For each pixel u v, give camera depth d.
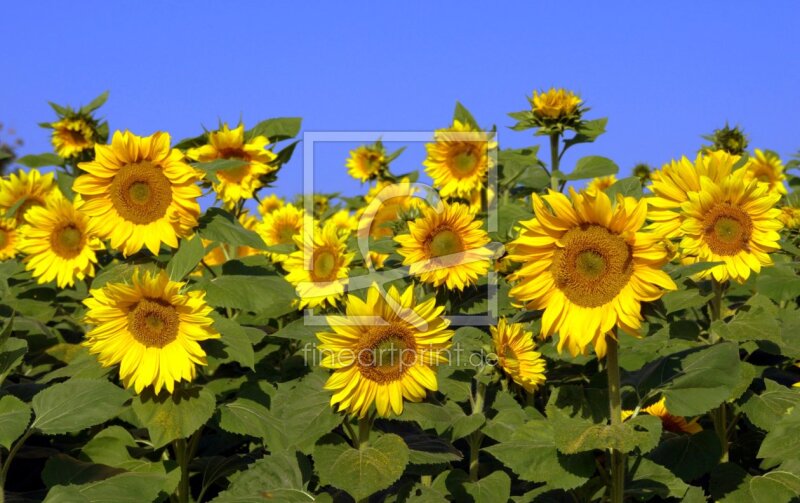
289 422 2.33
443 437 2.55
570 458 2.33
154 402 2.50
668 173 2.61
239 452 2.93
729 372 2.32
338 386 2.29
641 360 2.59
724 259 2.56
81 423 2.44
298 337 2.53
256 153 3.13
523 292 2.27
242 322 3.05
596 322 2.24
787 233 3.20
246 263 3.24
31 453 2.64
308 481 2.48
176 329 2.48
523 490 2.70
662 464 2.58
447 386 2.57
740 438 2.79
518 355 2.60
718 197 2.55
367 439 2.34
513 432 2.45
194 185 2.79
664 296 2.66
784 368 2.91
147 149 2.77
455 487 2.52
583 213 2.23
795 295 2.88
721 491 2.54
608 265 2.23
